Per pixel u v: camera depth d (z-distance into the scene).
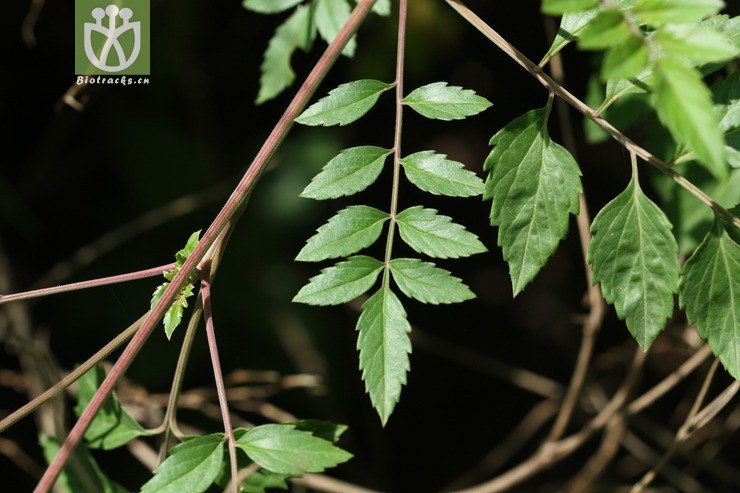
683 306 2.20
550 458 4.22
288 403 5.64
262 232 5.59
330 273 2.18
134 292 5.40
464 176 2.22
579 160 5.50
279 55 3.37
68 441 2.11
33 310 5.41
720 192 2.93
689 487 4.94
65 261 5.62
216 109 5.70
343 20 3.15
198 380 5.41
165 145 5.52
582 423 5.89
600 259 2.21
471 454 6.30
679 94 1.60
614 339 5.99
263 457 2.22
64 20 5.23
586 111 2.23
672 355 5.25
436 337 6.36
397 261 2.20
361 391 6.00
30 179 5.57
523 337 6.32
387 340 2.15
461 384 6.42
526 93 5.29
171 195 5.47
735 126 2.18
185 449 2.22
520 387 6.35
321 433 2.50
